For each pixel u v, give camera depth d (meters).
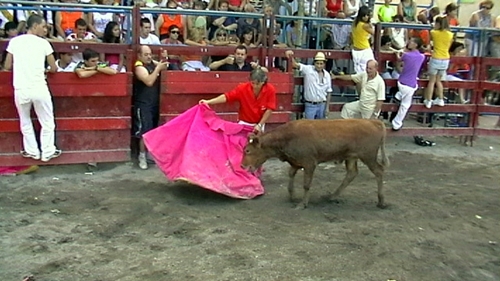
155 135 7.11
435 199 7.24
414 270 5.12
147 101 8.07
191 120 7.18
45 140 7.57
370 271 5.05
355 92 10.93
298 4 10.41
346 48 10.55
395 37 11.41
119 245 5.45
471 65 10.41
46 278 4.75
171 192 7.09
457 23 12.30
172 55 8.62
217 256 5.24
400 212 6.66
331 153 6.54
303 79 9.17
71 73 7.67
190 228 5.91
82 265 5.00
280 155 6.64
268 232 5.88
